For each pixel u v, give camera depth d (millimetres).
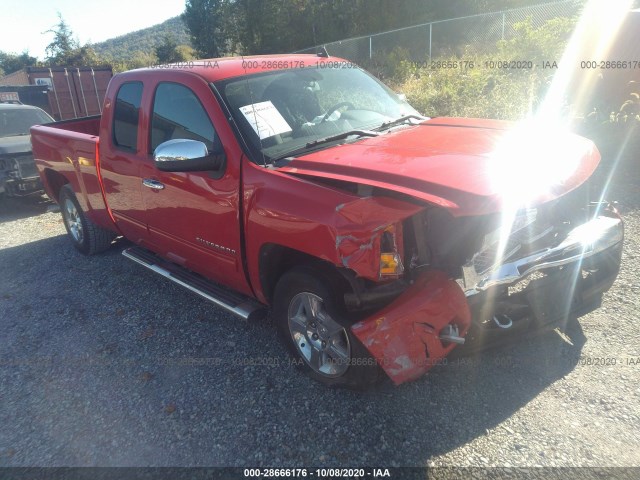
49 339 4328
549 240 3209
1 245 6871
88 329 4414
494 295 2953
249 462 2850
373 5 27125
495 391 3152
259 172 3322
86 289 5188
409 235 2883
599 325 3643
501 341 3119
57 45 53625
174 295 4875
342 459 2799
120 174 4562
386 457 2779
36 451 3088
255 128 3564
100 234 5875
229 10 35094
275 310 3459
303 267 3170
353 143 3619
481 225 2807
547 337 3578
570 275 3199
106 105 4699
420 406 3105
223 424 3145
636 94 7410
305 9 29828
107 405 3432
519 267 2912
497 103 8906
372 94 4383
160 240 4441
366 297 2893
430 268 2912
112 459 2973
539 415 2934
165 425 3189
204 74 3883
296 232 3018
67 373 3828
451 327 2865
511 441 2785
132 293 5000
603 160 6695
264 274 3494
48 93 15688
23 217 8219
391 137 3639
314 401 3250
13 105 9656
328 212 2859
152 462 2922
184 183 3816
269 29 31406
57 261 6031
